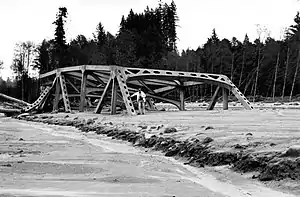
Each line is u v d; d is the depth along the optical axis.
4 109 56.97
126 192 9.28
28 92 92.81
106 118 31.94
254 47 98.75
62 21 93.50
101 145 20.14
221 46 103.38
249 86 93.75
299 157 10.65
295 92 86.88
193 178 11.57
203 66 102.56
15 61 94.50
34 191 9.06
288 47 85.38
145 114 34.16
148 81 45.44
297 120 22.28
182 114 31.84
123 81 37.12
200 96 95.62
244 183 10.72
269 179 10.63
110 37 113.94
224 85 43.84
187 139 16.69
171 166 13.67
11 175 11.25
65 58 91.69
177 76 40.34
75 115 39.94
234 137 15.15
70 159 15.02
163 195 9.06
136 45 89.50
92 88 46.91
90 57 95.06
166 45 105.44
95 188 9.66
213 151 13.88
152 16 105.00
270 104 64.38
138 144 19.69
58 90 52.12
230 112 32.53
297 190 9.59
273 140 13.49
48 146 19.47
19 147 18.77
